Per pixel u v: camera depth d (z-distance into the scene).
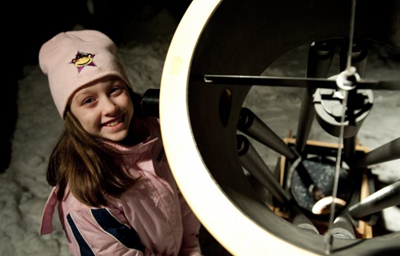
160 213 1.22
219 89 0.96
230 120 1.06
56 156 1.15
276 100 2.43
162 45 2.74
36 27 2.79
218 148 0.90
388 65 2.50
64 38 1.11
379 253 0.67
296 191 1.77
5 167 2.23
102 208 1.09
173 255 1.37
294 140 1.89
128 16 2.88
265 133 1.33
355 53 1.15
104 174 1.08
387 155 1.28
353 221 1.60
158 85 2.56
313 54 1.23
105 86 1.04
